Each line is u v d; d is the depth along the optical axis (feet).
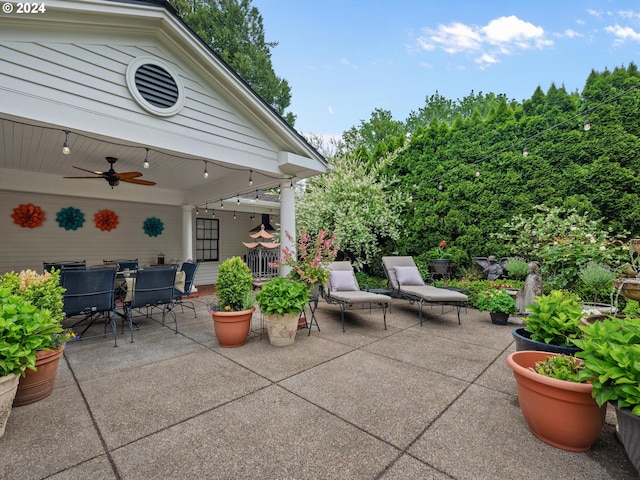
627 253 16.51
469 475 5.58
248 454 6.16
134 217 28.12
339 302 15.61
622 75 17.97
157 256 29.30
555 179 19.80
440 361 10.87
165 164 17.79
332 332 14.47
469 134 23.66
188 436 6.72
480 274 22.44
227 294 12.80
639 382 5.02
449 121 72.64
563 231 17.97
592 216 18.34
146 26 12.12
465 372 9.96
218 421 7.28
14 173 18.51
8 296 7.84
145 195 23.81
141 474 5.63
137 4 11.33
